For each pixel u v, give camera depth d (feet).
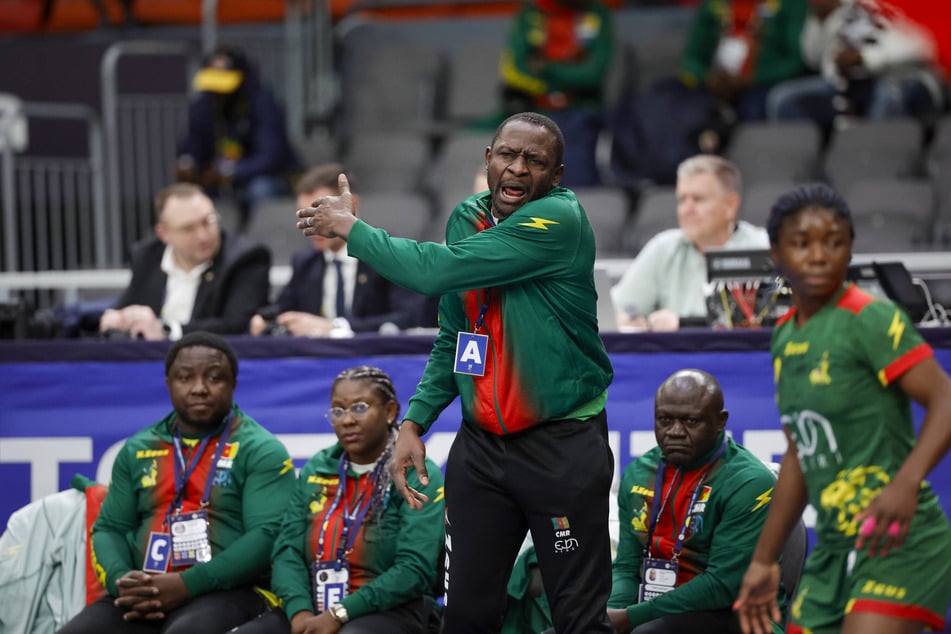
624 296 70.28
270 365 59.21
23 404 60.03
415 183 108.27
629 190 103.76
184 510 52.70
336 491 51.03
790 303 59.72
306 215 40.37
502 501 41.50
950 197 97.50
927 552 36.17
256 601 51.65
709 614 46.75
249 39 120.26
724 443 49.44
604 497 41.22
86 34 126.41
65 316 72.18
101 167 107.96
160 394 59.77
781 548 38.75
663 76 114.93
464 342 41.06
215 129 103.91
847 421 36.29
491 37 123.44
